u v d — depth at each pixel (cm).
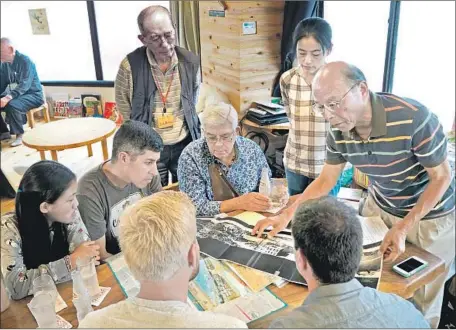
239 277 134
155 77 241
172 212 89
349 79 133
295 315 92
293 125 226
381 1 255
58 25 375
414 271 133
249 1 320
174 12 356
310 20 199
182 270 88
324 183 173
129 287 132
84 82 404
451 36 224
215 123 175
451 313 198
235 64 343
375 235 150
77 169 350
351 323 89
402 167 150
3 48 384
